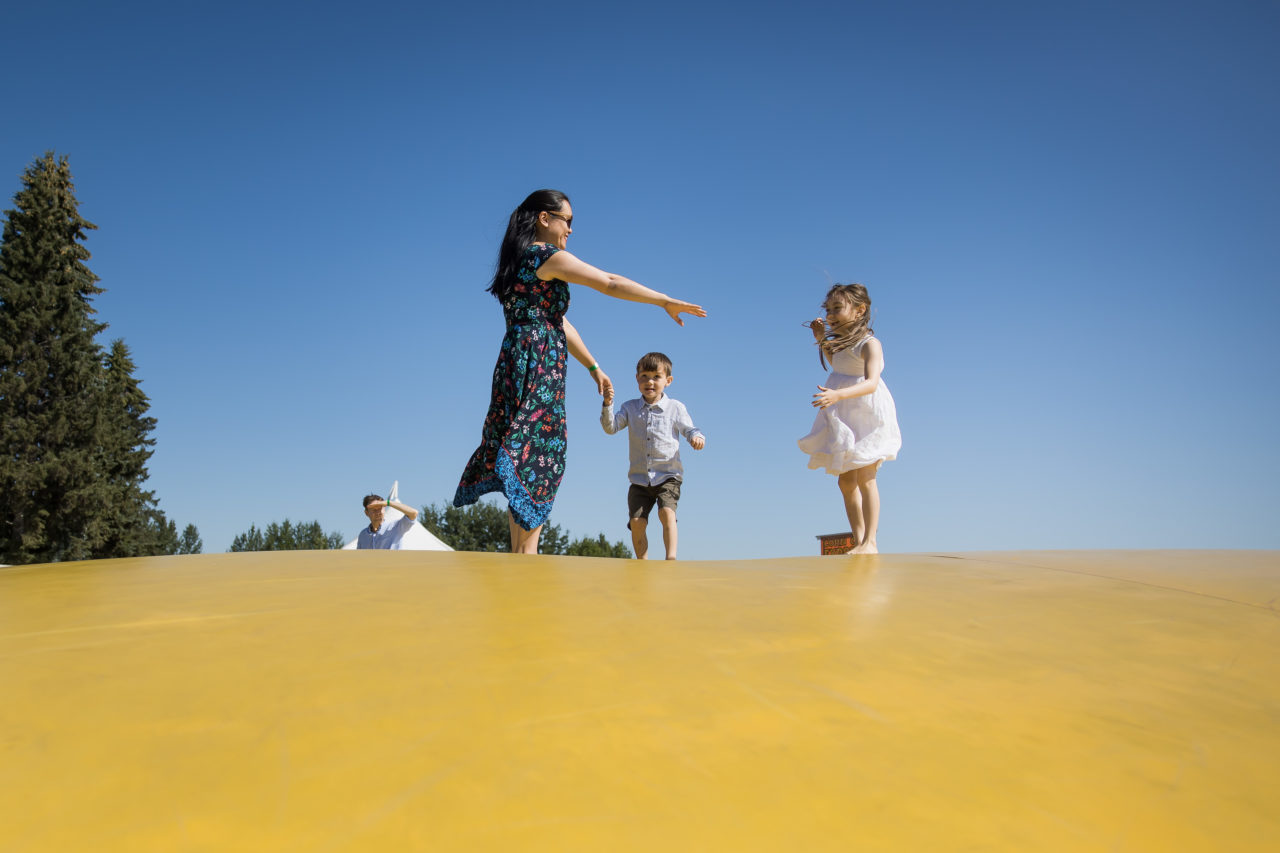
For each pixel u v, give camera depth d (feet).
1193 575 4.86
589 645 2.71
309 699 2.09
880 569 5.12
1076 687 2.43
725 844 1.42
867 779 1.70
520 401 9.71
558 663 2.46
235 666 2.39
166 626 2.96
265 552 5.89
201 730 1.87
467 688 2.19
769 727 1.97
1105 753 1.90
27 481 75.00
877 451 12.09
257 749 1.76
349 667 2.39
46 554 78.69
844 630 3.07
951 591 4.13
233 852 1.35
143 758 1.71
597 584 4.09
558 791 1.58
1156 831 1.53
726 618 3.24
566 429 10.13
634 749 1.80
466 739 1.83
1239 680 2.57
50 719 1.94
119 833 1.41
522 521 9.48
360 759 1.71
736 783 1.65
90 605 3.43
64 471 76.48
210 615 3.18
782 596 3.84
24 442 77.15
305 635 2.82
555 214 10.44
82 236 88.38
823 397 11.44
